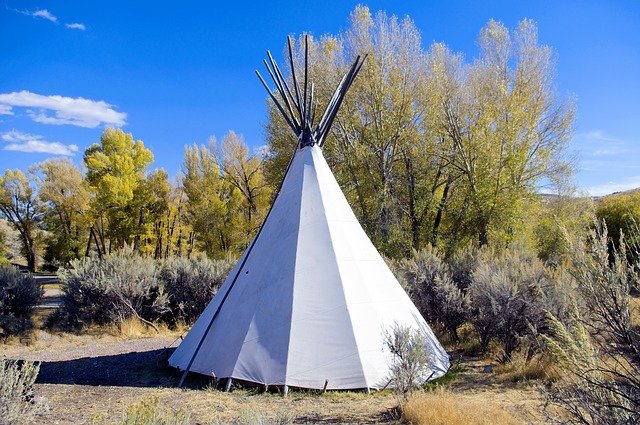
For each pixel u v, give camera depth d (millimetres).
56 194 41375
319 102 21797
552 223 18984
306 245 7617
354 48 21812
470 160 21828
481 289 8812
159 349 10672
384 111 22000
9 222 48062
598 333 3305
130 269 13992
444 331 10992
